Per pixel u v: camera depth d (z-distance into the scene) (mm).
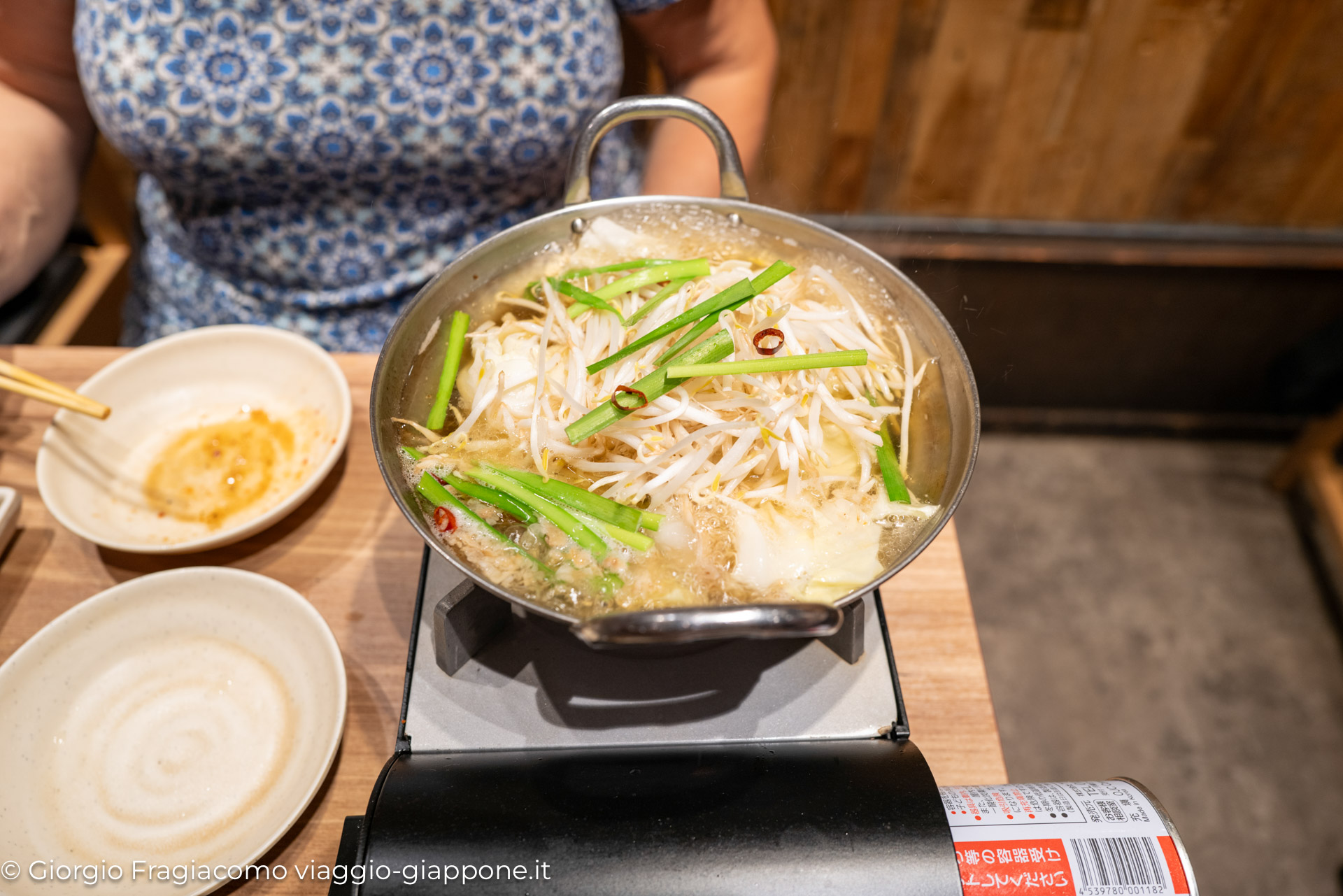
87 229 896
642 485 405
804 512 394
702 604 364
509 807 344
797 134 1011
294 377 542
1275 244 1050
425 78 581
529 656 415
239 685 424
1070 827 347
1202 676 965
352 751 416
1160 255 1038
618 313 442
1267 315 1082
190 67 556
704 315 432
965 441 384
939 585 475
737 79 711
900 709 404
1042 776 893
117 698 418
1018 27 891
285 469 513
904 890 325
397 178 624
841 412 422
